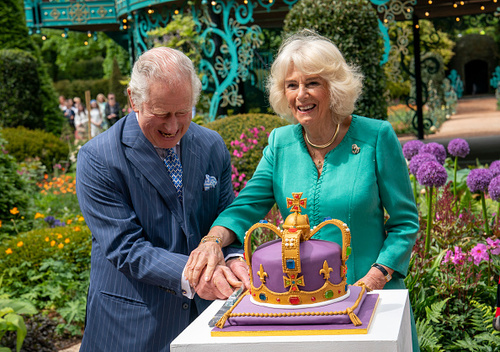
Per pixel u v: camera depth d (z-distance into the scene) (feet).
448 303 10.82
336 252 5.65
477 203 17.57
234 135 22.02
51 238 18.71
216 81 33.14
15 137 39.68
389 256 7.02
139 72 6.58
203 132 8.07
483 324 10.42
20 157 38.88
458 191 18.04
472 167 21.86
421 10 45.47
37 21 42.86
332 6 23.04
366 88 23.47
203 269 6.75
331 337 5.04
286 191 7.66
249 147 20.58
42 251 18.10
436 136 52.60
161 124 6.73
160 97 6.46
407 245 7.13
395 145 7.35
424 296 10.65
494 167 13.23
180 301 7.38
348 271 7.34
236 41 33.76
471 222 12.85
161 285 6.98
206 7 33.06
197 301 7.47
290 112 7.60
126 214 7.23
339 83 6.98
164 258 6.96
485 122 62.18
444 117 67.10
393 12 33.14
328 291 5.53
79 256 18.17
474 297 11.16
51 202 28.09
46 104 52.21
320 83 7.00
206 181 7.79
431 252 12.44
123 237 7.13
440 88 72.18
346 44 23.08
